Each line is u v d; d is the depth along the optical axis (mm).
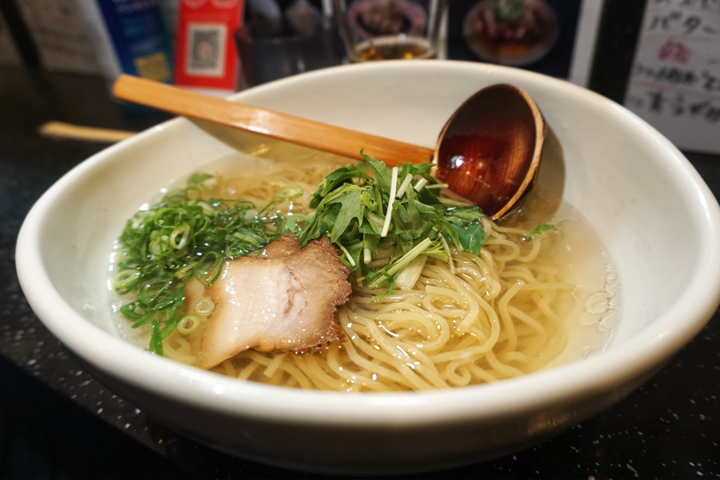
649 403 168
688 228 156
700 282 131
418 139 269
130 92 262
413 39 323
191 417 121
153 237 211
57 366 201
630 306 174
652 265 173
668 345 118
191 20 351
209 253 207
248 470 159
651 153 184
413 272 195
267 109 258
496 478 151
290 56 323
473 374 173
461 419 105
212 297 190
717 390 171
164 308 191
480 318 189
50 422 243
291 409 108
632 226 193
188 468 162
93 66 468
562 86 222
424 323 184
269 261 192
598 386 111
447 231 197
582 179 221
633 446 156
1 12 470
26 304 236
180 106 253
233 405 110
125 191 231
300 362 176
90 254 204
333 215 195
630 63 287
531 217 229
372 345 182
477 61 327
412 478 151
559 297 198
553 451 156
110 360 123
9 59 510
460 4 313
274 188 256
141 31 356
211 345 176
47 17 452
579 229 217
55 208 192
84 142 366
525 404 106
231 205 241
